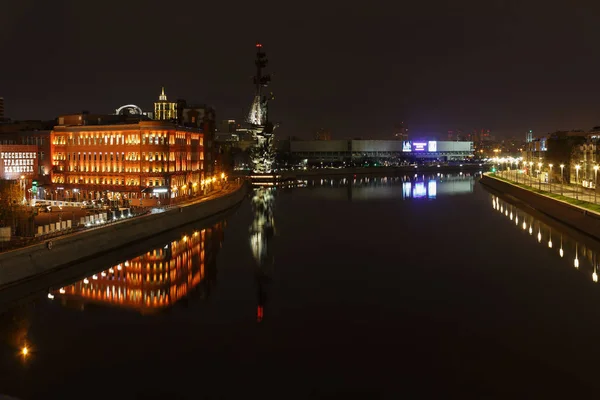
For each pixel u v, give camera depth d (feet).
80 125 538.06
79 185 519.19
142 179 500.74
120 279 291.79
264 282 292.40
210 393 165.99
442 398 162.91
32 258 272.72
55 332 213.25
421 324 224.74
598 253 358.23
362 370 181.47
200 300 258.37
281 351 197.36
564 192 608.60
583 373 176.96
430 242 414.00
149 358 190.80
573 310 239.71
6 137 552.00
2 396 154.40
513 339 207.00
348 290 277.03
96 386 169.58
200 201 538.06
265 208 651.66
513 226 487.20
